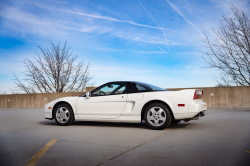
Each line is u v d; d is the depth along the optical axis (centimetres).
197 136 462
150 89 603
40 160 308
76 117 662
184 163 286
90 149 364
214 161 293
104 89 648
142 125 664
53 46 2339
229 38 1519
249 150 346
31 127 645
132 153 336
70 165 285
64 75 2333
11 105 2139
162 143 402
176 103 550
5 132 550
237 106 1312
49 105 699
